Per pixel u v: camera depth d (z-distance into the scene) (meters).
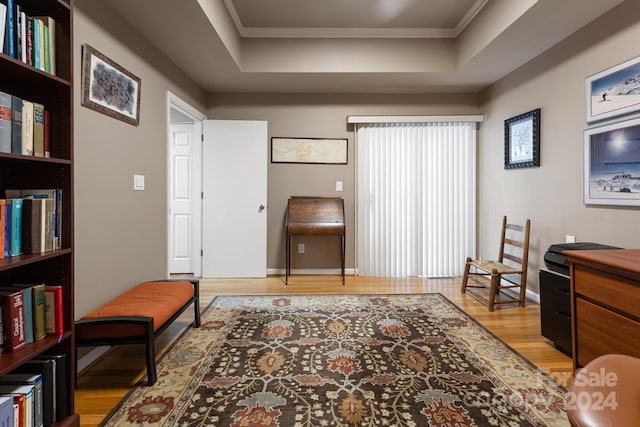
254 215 3.94
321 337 2.29
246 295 3.25
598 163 2.38
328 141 4.07
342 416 1.47
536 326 2.48
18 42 1.21
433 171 4.04
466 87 3.89
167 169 2.92
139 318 1.71
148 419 1.46
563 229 2.74
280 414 1.49
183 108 3.33
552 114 2.84
